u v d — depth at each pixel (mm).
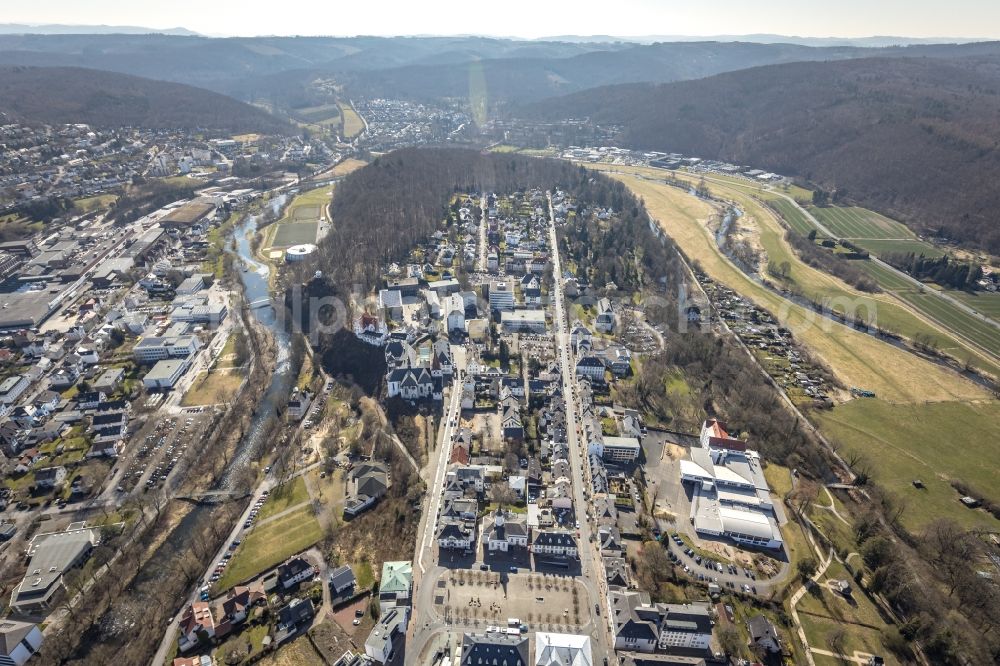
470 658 177125
